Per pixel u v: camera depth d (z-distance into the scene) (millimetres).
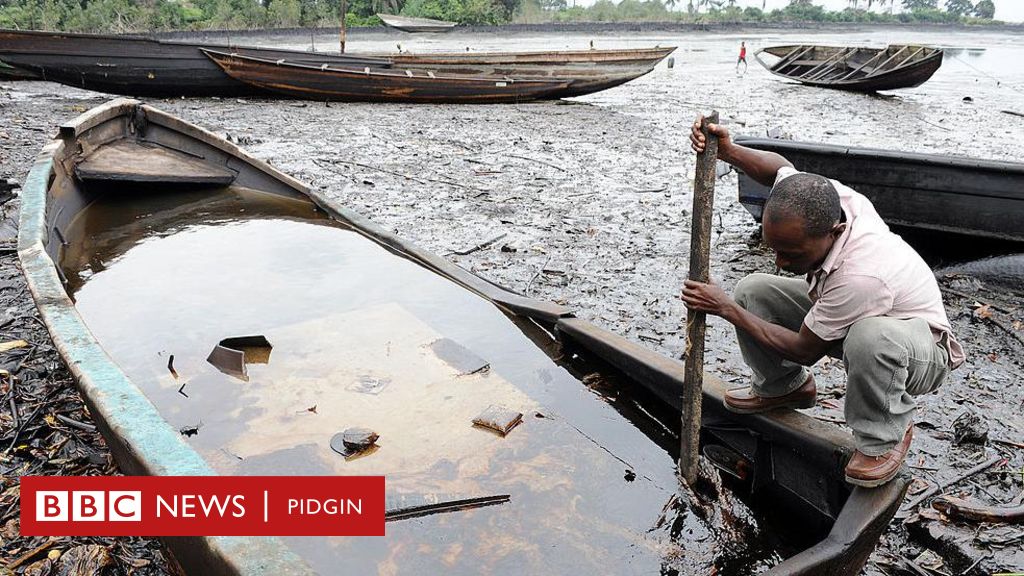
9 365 4234
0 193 7477
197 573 2369
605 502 3039
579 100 18297
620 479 3201
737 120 14750
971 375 4477
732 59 32875
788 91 20250
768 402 3082
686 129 13852
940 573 2887
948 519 3143
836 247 2535
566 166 10375
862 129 13797
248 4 45406
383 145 11523
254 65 15164
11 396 3904
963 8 108438
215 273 5582
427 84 16375
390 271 5617
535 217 7773
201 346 4340
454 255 6512
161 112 8242
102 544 2861
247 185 7734
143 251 6047
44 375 4160
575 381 4059
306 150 10883
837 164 6461
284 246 6172
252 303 5012
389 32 45969
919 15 93312
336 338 4359
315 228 6668
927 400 4164
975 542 3006
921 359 2490
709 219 2760
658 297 5652
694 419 3043
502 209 8023
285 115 14156
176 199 7543
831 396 4234
